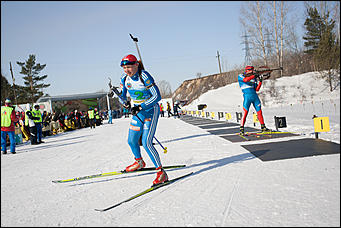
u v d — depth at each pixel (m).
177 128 12.38
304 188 2.90
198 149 6.07
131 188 3.49
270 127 9.07
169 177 3.88
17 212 2.90
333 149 4.71
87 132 16.16
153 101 3.52
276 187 3.01
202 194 3.00
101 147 8.09
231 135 7.93
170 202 2.84
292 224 2.12
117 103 43.50
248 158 4.64
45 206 3.05
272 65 40.03
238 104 34.91
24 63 55.66
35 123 11.36
